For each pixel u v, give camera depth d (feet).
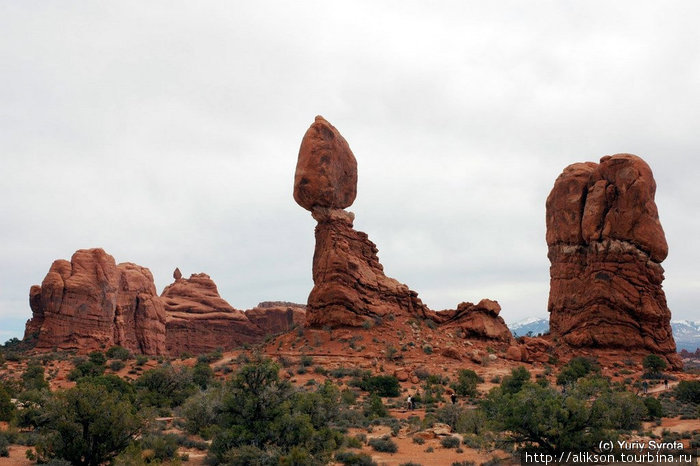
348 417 133.39
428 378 201.26
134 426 87.04
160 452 88.53
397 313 254.06
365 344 231.30
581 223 258.57
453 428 125.18
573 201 261.85
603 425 87.25
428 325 253.65
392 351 224.33
